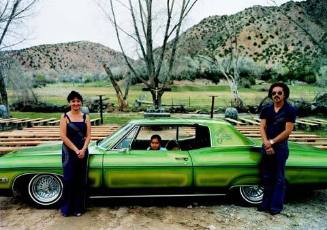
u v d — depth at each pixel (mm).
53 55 197500
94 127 12859
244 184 5406
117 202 5754
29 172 5230
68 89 70500
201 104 39250
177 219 5051
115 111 30328
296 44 144375
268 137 5188
